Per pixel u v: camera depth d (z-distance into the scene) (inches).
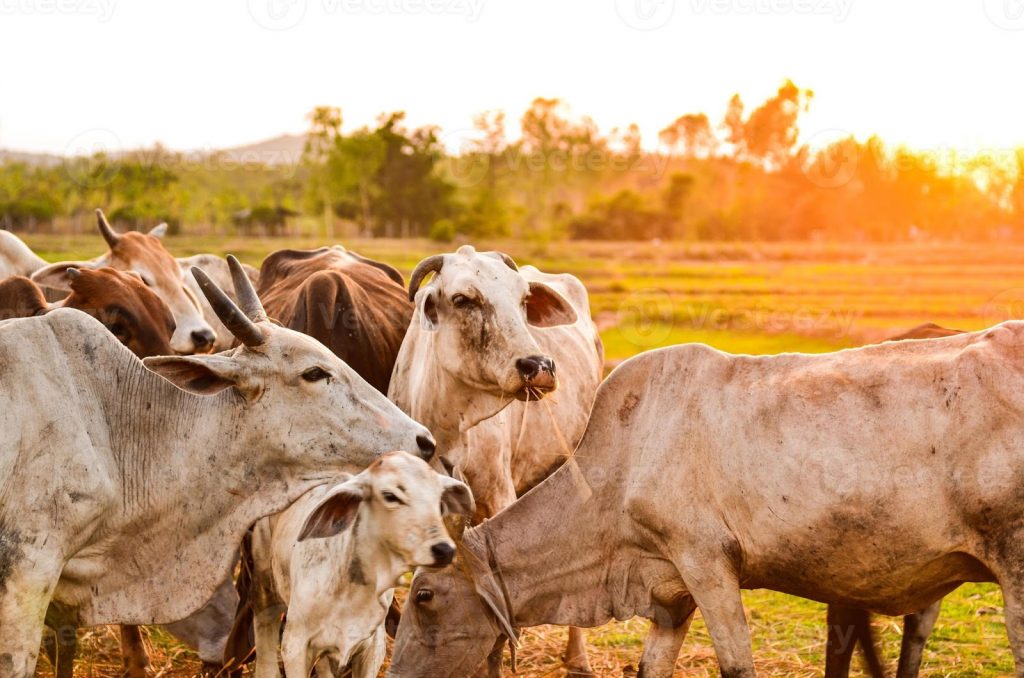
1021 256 1700.3
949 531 164.7
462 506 170.7
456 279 195.8
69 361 172.2
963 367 165.2
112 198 1362.0
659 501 184.4
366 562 172.2
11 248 303.9
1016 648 160.4
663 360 191.0
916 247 1833.2
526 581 192.2
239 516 180.5
